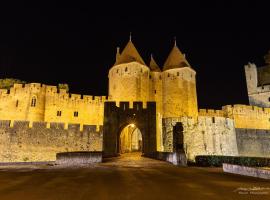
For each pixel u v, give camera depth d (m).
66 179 10.91
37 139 29.66
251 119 54.06
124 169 15.03
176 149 32.34
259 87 62.91
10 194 7.98
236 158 24.25
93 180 10.72
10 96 41.78
